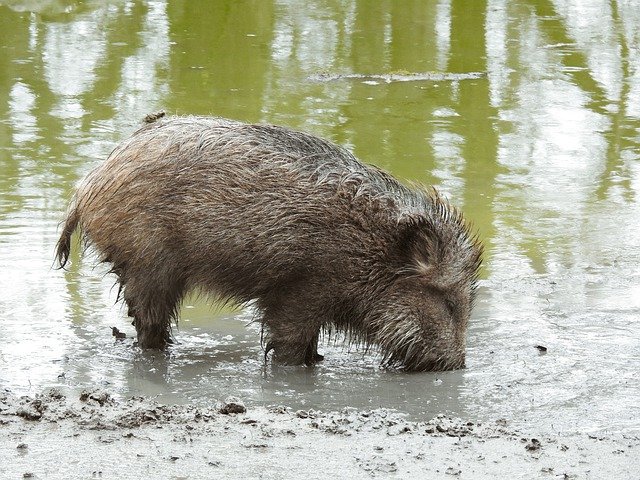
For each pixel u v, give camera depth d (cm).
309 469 851
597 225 1727
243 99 2322
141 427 944
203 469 845
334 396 1120
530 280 1507
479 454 894
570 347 1260
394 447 907
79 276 1494
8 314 1342
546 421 1015
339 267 1245
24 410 959
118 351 1252
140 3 3309
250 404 1077
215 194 1234
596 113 2330
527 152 2066
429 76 2578
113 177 1269
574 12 3309
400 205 1274
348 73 2580
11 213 1681
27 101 2291
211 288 1278
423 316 1245
